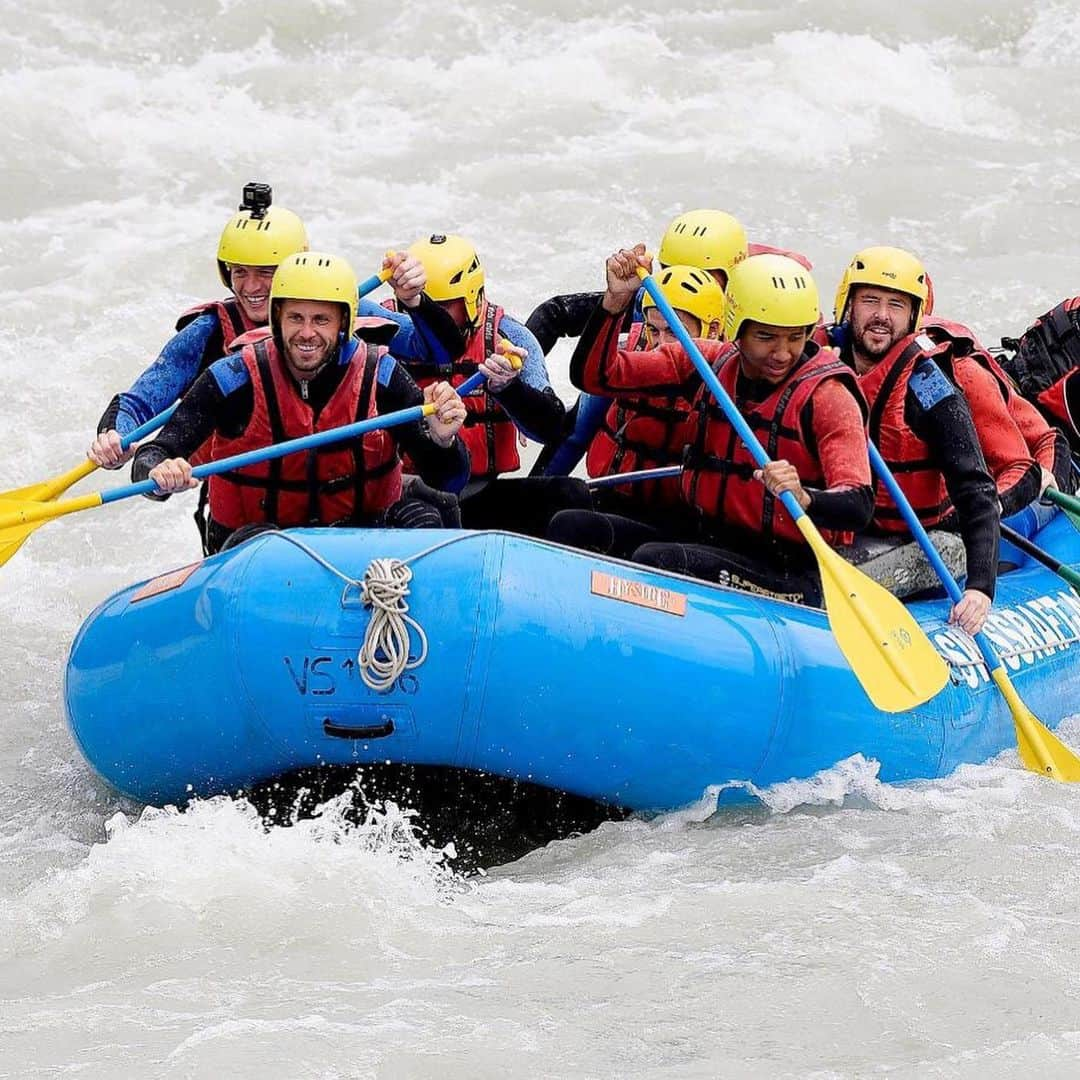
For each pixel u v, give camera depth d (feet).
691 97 154.10
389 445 66.85
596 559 61.62
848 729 64.59
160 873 57.52
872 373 71.97
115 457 67.56
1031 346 88.53
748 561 68.59
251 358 65.00
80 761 72.90
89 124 148.36
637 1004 50.34
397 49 161.79
